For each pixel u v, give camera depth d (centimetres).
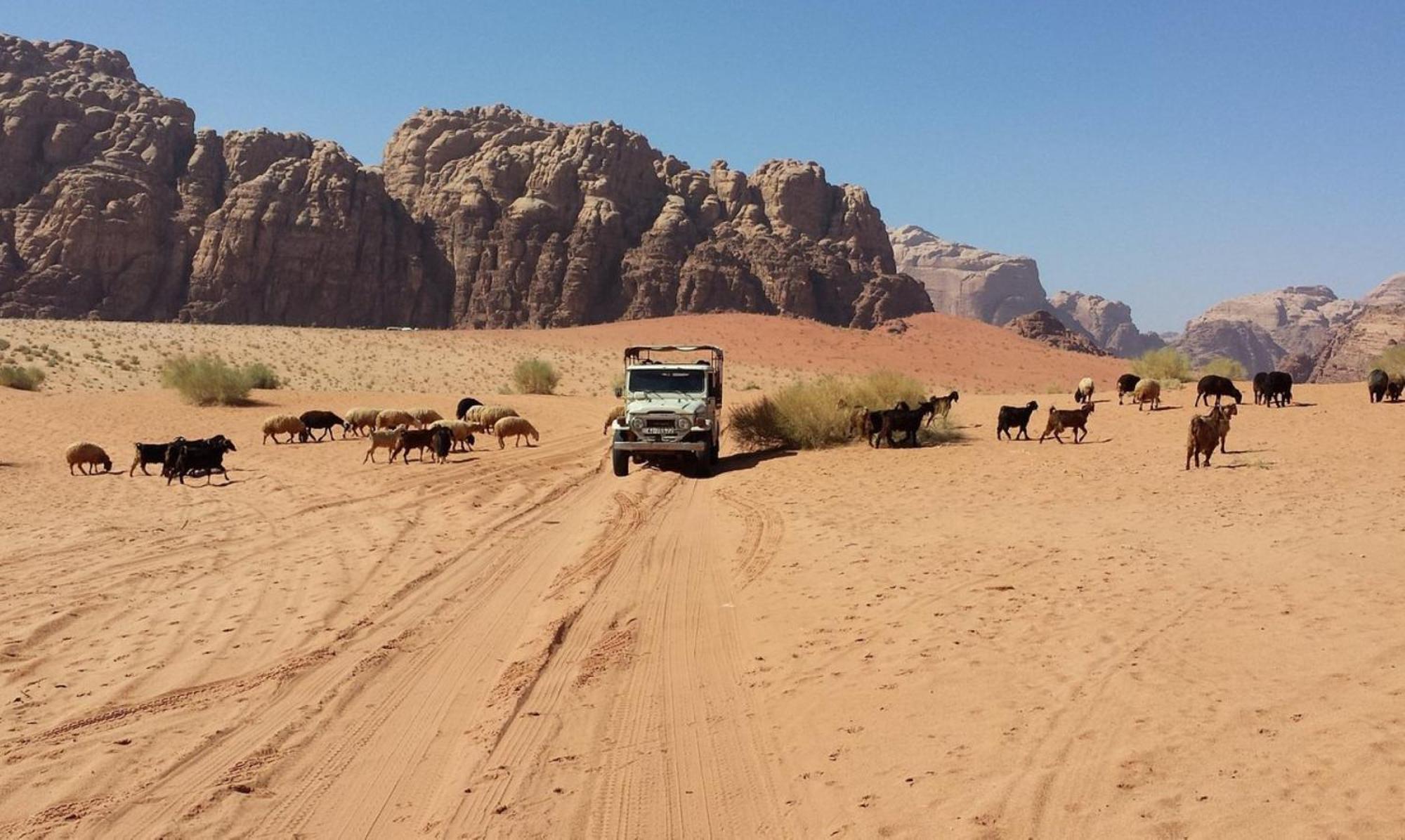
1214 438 1666
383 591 1126
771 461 2264
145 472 2256
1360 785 476
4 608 1066
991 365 12394
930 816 509
